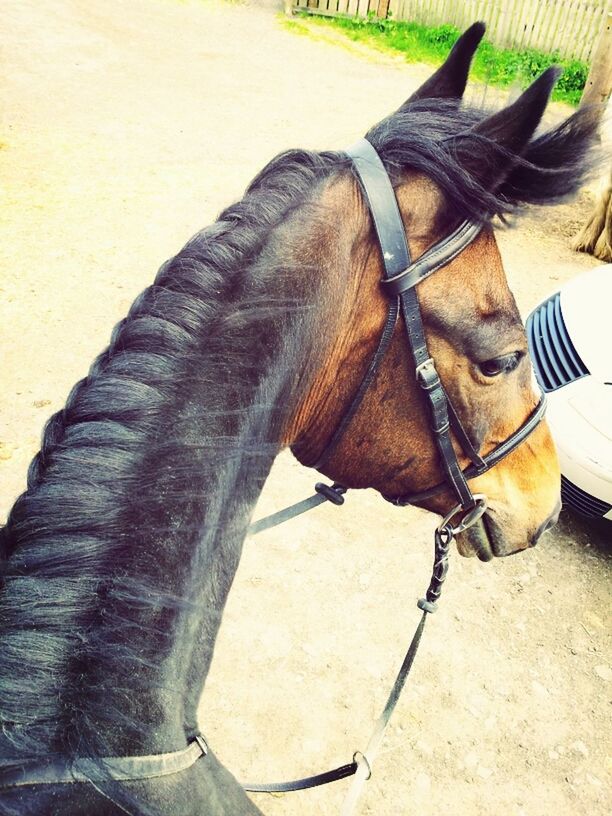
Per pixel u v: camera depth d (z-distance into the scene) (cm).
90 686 93
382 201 123
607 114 128
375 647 318
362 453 148
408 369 133
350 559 358
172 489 101
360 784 163
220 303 110
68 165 689
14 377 427
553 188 129
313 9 1343
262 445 114
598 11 1070
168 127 813
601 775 284
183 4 1320
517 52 1093
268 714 288
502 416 150
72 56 980
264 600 331
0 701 89
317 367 126
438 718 295
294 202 121
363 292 127
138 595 96
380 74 1099
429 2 1259
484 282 131
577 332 377
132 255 562
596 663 327
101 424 100
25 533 97
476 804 269
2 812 88
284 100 947
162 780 102
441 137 129
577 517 402
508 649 327
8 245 550
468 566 366
